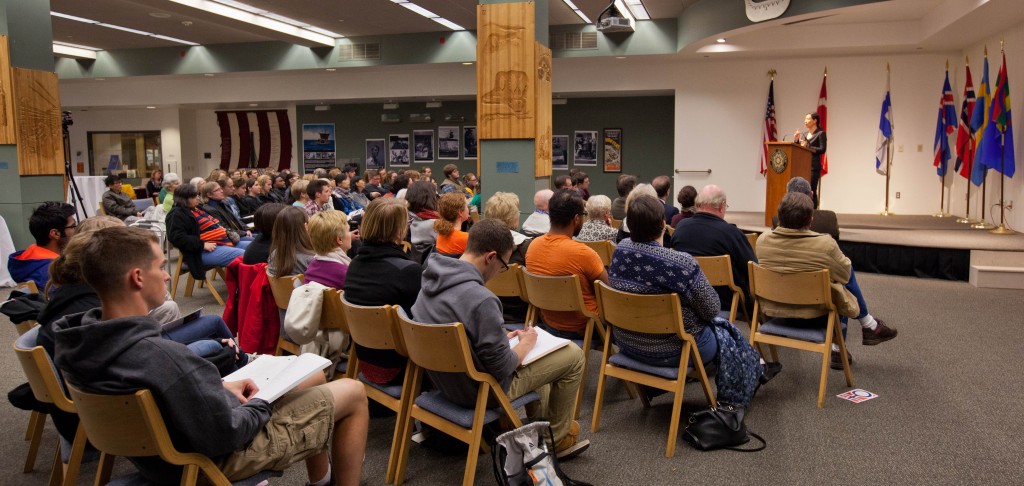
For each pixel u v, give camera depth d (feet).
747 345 10.30
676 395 9.36
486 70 21.27
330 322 9.75
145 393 5.40
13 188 24.88
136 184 55.83
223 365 7.44
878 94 37.86
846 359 12.10
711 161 40.91
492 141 21.48
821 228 16.30
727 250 12.61
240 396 6.36
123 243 5.65
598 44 38.96
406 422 8.69
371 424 10.57
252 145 54.03
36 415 10.04
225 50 44.29
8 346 15.46
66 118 27.09
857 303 11.69
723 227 12.71
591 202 15.10
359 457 7.45
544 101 22.48
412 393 8.64
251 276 11.69
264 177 31.01
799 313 11.44
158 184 47.55
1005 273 21.54
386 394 8.97
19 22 24.90
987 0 24.89
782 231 11.69
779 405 11.28
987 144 28.45
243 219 26.22
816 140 28.68
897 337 15.51
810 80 38.93
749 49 36.40
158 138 55.21
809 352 14.26
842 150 38.68
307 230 11.38
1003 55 27.94
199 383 5.59
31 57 25.38
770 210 25.05
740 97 40.19
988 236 26.17
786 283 11.15
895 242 24.32
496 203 13.35
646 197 9.60
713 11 33.17
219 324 8.52
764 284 11.48
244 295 11.75
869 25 34.40
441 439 9.50
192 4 31.48
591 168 46.65
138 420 5.55
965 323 16.81
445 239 12.55
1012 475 8.77
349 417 7.39
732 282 12.47
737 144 40.42
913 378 12.59
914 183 37.68
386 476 8.72
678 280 9.25
